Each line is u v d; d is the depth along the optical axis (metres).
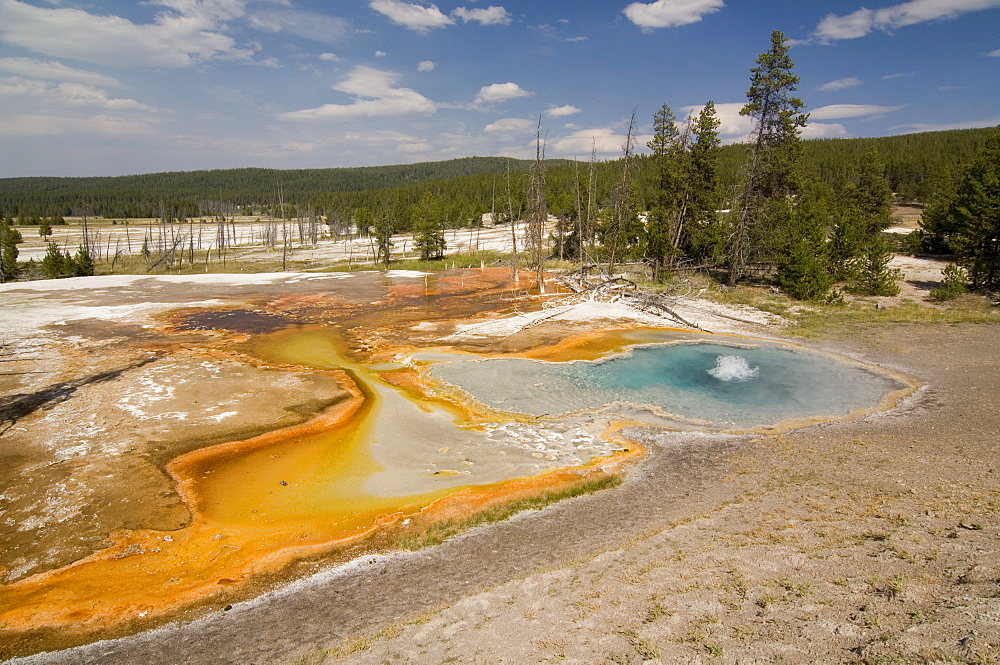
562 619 6.96
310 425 15.79
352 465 13.26
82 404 17.16
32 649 7.39
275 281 45.84
